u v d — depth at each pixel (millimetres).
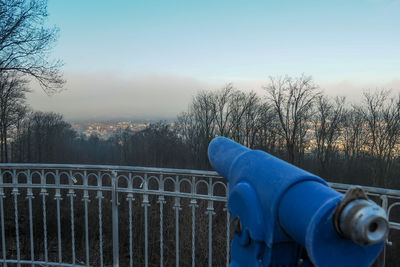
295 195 1046
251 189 1245
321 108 27672
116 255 3264
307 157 28422
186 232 7805
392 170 22500
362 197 876
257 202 1197
